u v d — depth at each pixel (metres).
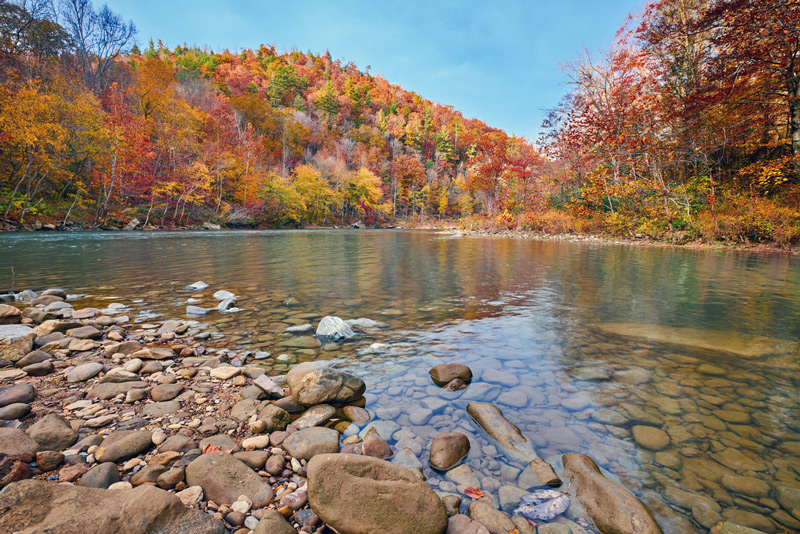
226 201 38.41
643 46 19.53
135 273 8.26
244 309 5.29
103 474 1.74
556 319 4.82
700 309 5.32
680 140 18.42
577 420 2.37
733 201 16.16
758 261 10.80
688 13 17.83
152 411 2.48
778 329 4.36
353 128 78.88
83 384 2.87
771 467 1.86
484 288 6.93
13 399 2.48
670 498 1.67
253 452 2.04
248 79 75.50
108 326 4.42
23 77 24.55
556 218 26.16
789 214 13.70
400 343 3.91
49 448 1.95
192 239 19.75
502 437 2.16
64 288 6.51
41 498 1.38
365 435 2.26
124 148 26.30
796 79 13.98
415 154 83.44
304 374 2.81
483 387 2.87
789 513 1.55
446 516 1.59
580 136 23.64
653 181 20.02
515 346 3.80
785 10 13.06
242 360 3.44
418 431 2.30
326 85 77.50
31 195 22.81
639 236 19.91
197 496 1.68
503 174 33.00
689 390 2.77
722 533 1.46
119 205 27.83
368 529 1.51
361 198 58.25
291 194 42.62
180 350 3.69
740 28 14.18
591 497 1.67
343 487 1.63
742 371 3.13
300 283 7.34
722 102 15.56
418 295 6.29
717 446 2.05
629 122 20.89
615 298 6.06
